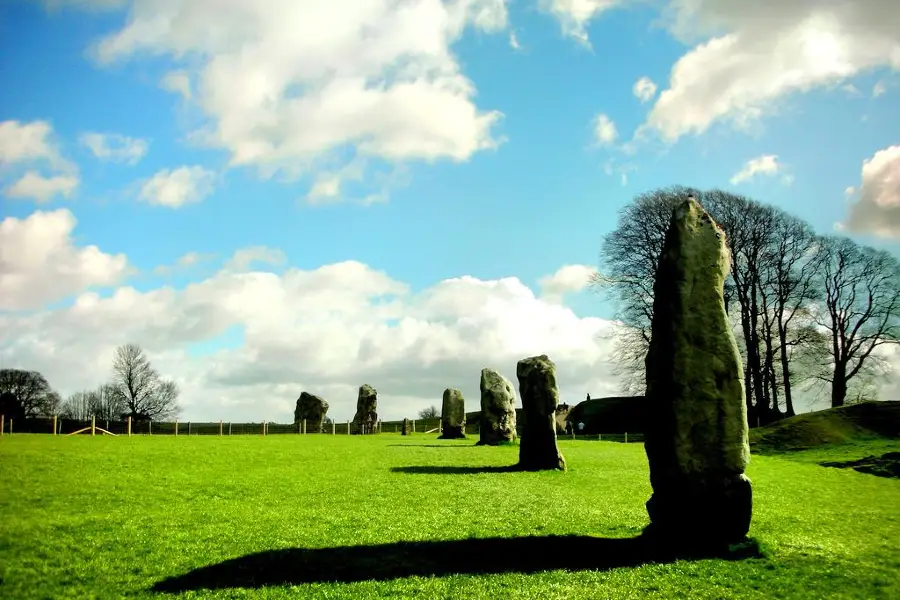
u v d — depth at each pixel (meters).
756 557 14.81
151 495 22.70
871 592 12.87
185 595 12.91
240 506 21.25
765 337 66.00
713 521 15.15
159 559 15.11
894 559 15.20
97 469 27.66
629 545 16.16
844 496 26.59
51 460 29.48
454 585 13.45
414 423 91.88
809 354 66.19
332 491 24.39
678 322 15.73
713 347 15.55
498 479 28.00
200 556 15.37
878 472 36.53
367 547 16.20
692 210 16.33
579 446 52.03
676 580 13.51
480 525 18.64
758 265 64.06
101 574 14.06
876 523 20.16
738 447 15.21
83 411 111.38
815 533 18.03
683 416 15.40
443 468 31.98
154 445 39.94
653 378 16.16
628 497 23.91
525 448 32.22
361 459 36.00
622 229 66.19
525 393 32.62
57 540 16.38
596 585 13.34
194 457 33.50
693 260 15.92
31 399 102.50
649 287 64.31
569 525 18.75
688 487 15.23
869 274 65.00
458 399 61.66
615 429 81.81
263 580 13.84
